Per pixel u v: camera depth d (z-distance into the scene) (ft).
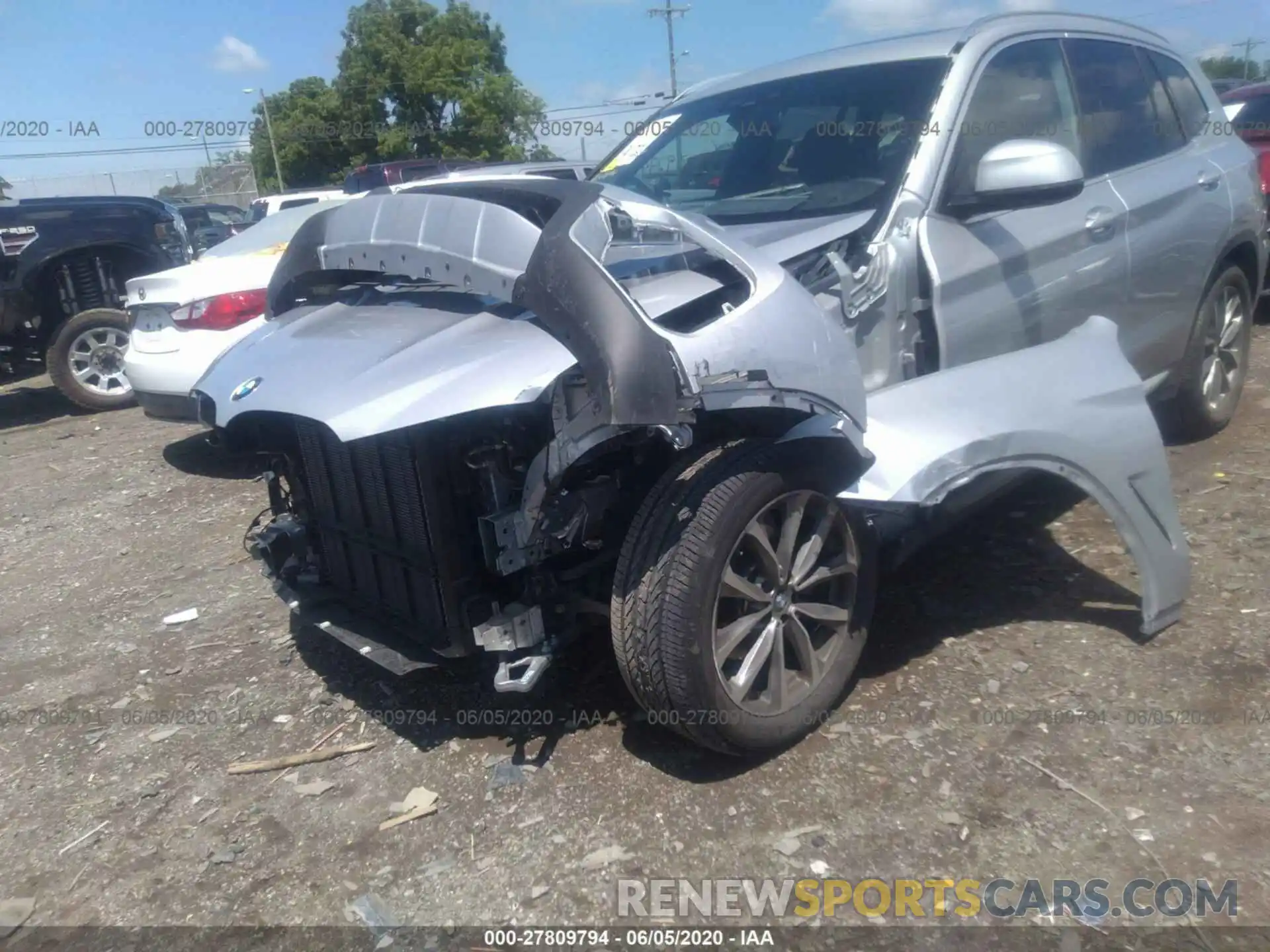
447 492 9.30
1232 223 16.11
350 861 9.20
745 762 9.95
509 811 9.59
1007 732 10.07
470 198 9.69
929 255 10.96
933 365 11.23
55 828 10.11
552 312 8.57
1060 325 12.84
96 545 18.02
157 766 10.98
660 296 9.15
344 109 124.36
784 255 10.11
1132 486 11.07
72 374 29.25
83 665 13.44
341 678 12.41
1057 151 10.74
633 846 8.99
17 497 21.33
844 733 10.23
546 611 9.59
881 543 10.94
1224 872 8.20
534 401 8.54
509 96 120.57
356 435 8.48
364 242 10.50
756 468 9.21
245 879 9.13
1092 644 11.44
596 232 8.83
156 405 20.92
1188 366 16.11
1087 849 8.55
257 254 21.75
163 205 31.50
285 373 9.73
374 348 9.51
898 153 11.70
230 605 14.90
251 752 11.07
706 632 9.00
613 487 9.58
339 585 11.24
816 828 9.02
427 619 9.97
